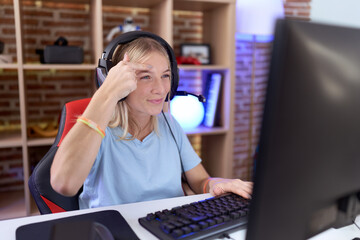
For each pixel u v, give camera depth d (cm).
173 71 111
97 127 85
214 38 261
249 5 262
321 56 43
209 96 256
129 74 88
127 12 261
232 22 239
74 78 255
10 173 247
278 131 42
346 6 315
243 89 332
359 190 56
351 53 47
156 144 113
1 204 220
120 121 108
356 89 49
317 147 46
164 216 74
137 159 109
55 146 108
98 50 213
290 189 45
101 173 104
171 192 113
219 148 260
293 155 44
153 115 115
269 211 44
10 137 215
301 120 43
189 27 280
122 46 105
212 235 68
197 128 249
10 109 243
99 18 210
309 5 317
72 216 80
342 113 48
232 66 243
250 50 328
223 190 94
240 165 338
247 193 87
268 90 41
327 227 53
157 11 245
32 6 238
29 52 241
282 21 40
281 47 40
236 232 72
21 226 75
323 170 48
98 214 82
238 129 334
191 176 124
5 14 233
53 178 85
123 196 106
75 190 87
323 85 44
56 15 245
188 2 238
